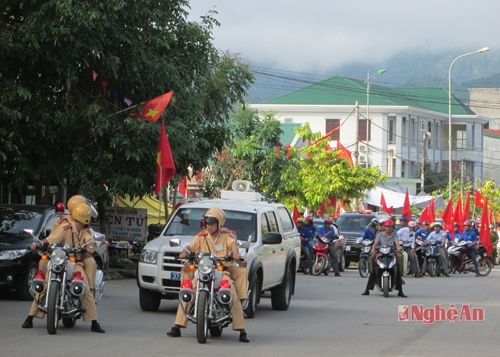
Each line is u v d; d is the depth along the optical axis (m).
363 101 88.69
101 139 26.59
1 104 24.02
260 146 44.78
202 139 30.47
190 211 19.09
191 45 29.17
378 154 86.62
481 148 100.06
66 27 24.17
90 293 14.98
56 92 27.02
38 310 15.18
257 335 15.52
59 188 28.64
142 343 13.97
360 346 14.47
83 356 12.55
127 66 26.58
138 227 30.22
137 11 26.28
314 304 21.91
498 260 52.09
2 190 30.28
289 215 22.09
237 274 14.59
